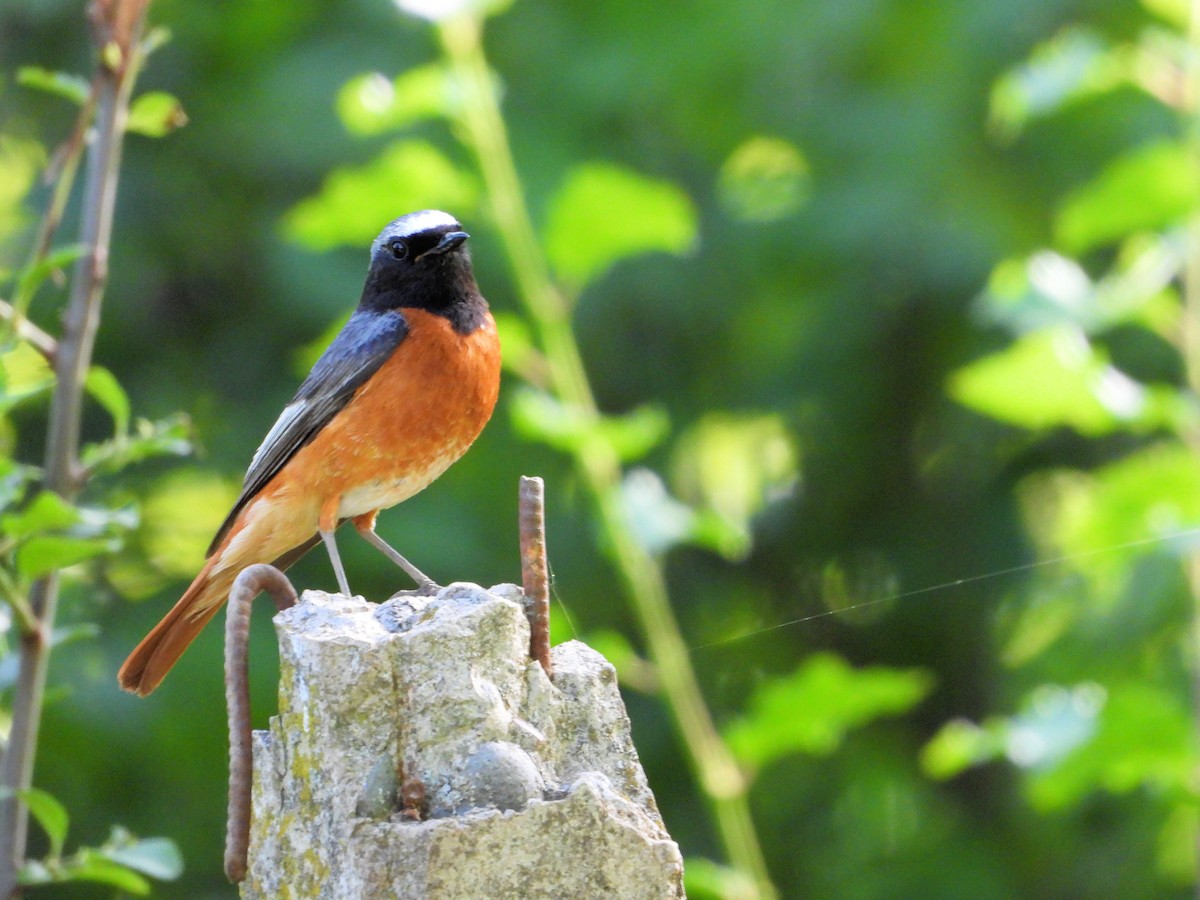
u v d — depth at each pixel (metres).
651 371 14.44
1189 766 7.67
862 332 13.84
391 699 4.08
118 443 5.61
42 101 13.65
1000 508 14.45
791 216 13.43
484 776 4.00
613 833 3.92
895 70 13.54
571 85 13.70
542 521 4.45
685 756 13.60
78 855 5.45
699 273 13.87
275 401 13.35
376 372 7.89
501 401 13.12
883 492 14.95
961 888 13.60
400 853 3.84
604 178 8.50
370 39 13.33
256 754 4.33
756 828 14.24
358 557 12.77
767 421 14.82
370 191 8.72
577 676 4.40
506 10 13.99
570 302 8.97
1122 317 7.72
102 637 12.65
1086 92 8.11
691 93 13.72
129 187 13.29
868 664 14.93
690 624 14.67
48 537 4.95
